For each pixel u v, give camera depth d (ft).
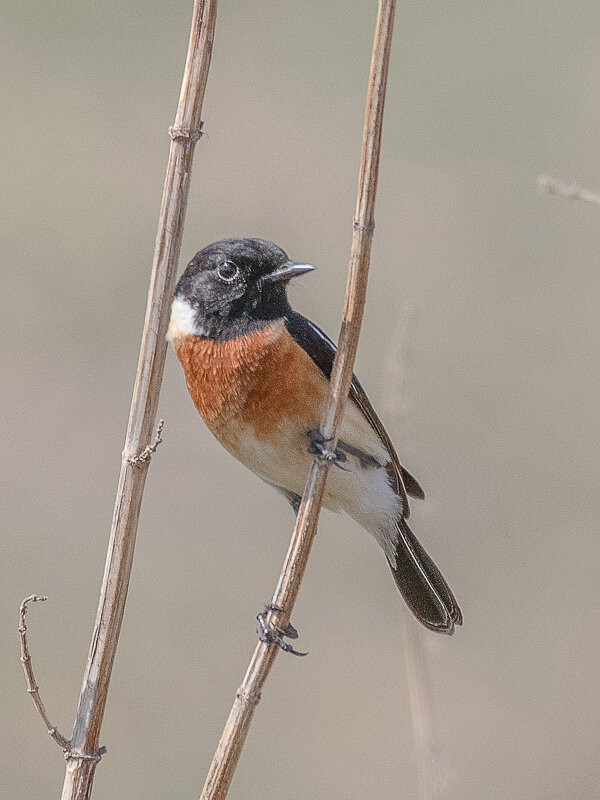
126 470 20.31
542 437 44.50
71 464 45.27
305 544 22.31
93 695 20.06
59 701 39.27
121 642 40.93
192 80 20.54
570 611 40.52
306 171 50.67
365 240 22.27
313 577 43.98
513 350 46.75
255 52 55.21
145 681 39.83
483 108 53.06
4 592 41.65
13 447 45.42
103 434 46.06
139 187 51.13
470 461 44.06
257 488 46.14
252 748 39.09
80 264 49.14
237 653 40.78
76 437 45.83
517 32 55.26
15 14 55.36
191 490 45.75
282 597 21.97
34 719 39.09
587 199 24.09
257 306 25.71
